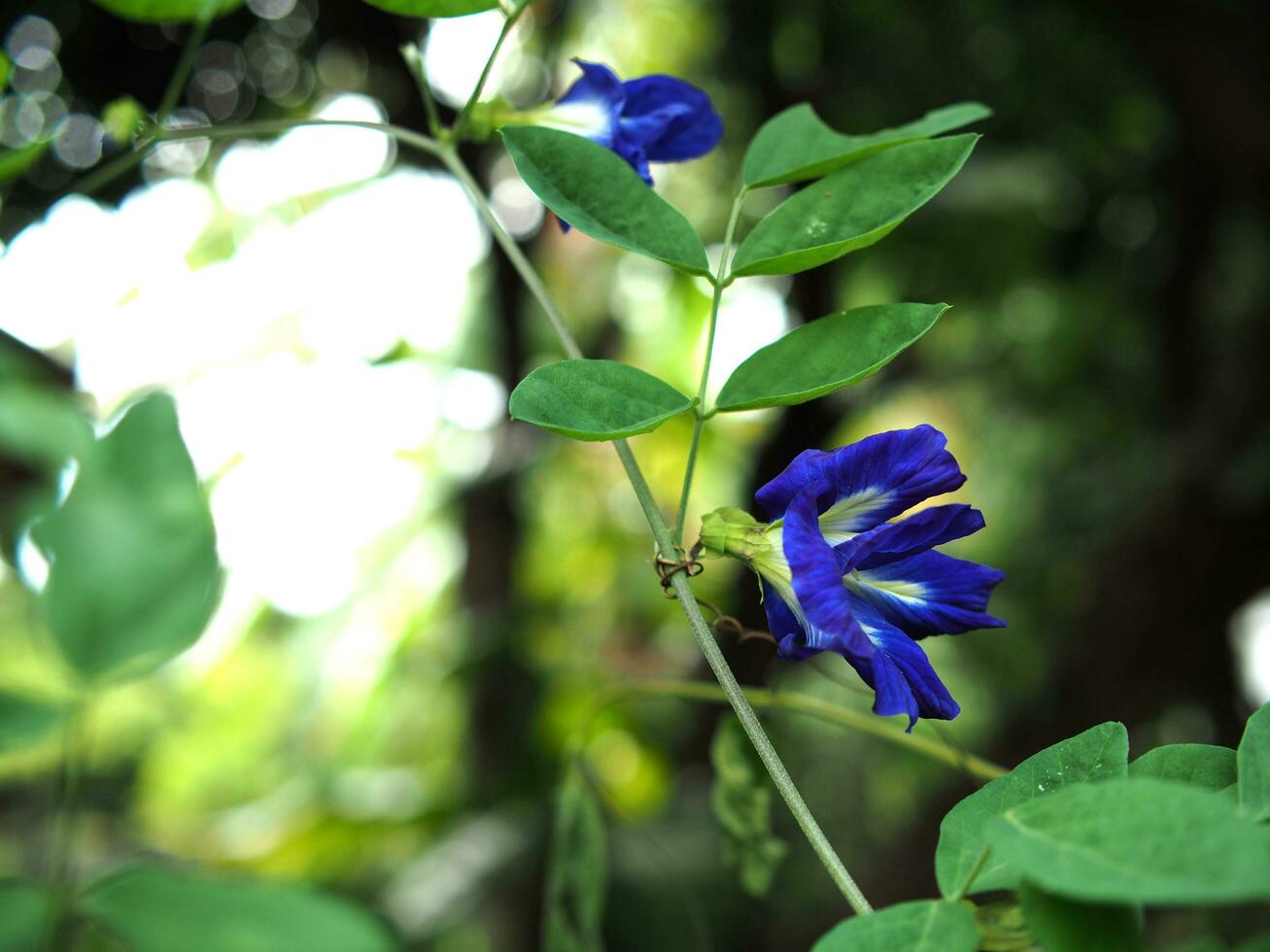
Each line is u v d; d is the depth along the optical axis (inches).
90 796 52.5
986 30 37.9
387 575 48.2
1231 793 10.8
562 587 51.6
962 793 40.2
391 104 33.6
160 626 10.2
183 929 9.4
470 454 48.3
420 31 31.8
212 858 42.5
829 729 51.8
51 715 10.1
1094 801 9.6
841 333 12.5
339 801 42.7
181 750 54.7
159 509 10.4
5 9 26.5
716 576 44.9
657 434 51.1
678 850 39.2
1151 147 42.9
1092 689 44.5
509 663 41.4
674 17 42.1
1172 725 47.1
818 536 11.6
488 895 37.4
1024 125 41.4
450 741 50.8
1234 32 36.2
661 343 52.6
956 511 12.1
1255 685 55.7
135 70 28.2
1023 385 54.3
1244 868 9.1
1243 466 42.0
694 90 15.0
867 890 40.5
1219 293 46.9
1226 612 43.9
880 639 12.1
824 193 13.2
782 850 17.1
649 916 36.6
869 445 12.1
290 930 9.4
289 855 41.3
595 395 12.1
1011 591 52.1
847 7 37.6
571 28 39.9
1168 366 47.8
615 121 14.8
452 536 50.3
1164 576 43.4
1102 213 45.9
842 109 39.6
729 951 37.8
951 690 53.9
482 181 37.6
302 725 48.4
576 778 17.1
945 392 59.2
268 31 30.1
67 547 10.3
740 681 37.1
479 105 15.0
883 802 52.1
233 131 15.2
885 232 12.7
